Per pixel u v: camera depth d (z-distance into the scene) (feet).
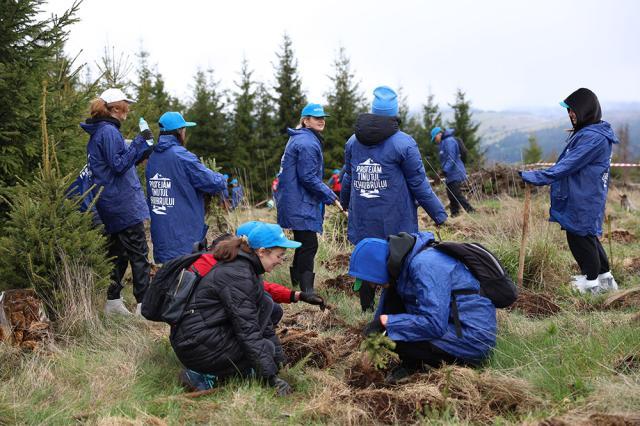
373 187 16.72
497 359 12.88
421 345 12.41
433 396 11.04
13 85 17.52
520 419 10.41
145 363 13.55
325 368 13.55
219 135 96.02
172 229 17.63
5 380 12.59
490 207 35.76
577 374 11.82
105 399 11.71
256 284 12.29
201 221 18.06
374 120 16.42
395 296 13.16
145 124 16.57
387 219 16.74
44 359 13.37
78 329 15.06
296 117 99.04
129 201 16.84
